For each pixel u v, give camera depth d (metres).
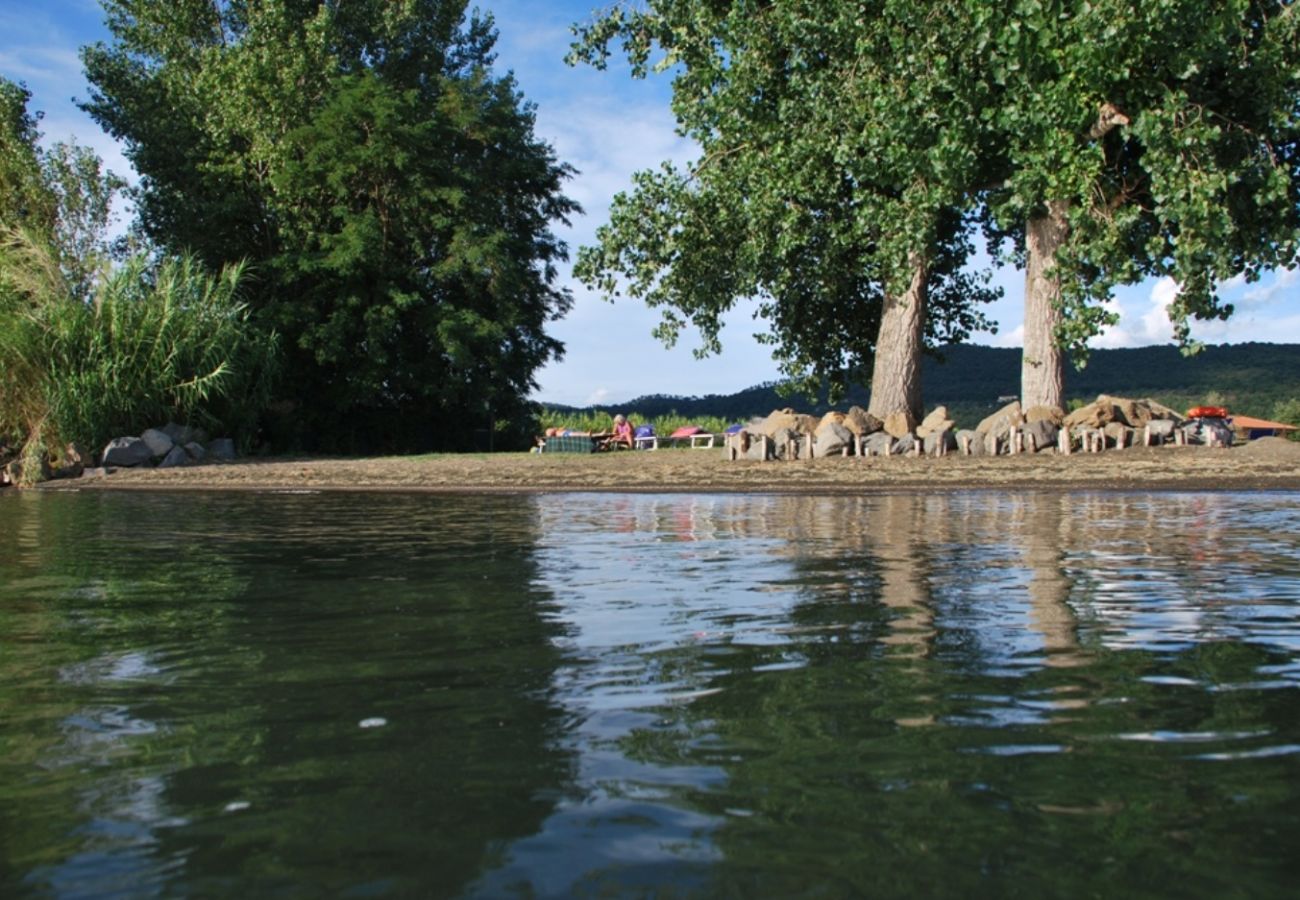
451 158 33.59
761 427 20.66
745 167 19.58
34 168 29.53
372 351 29.56
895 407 20.94
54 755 2.67
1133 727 2.83
